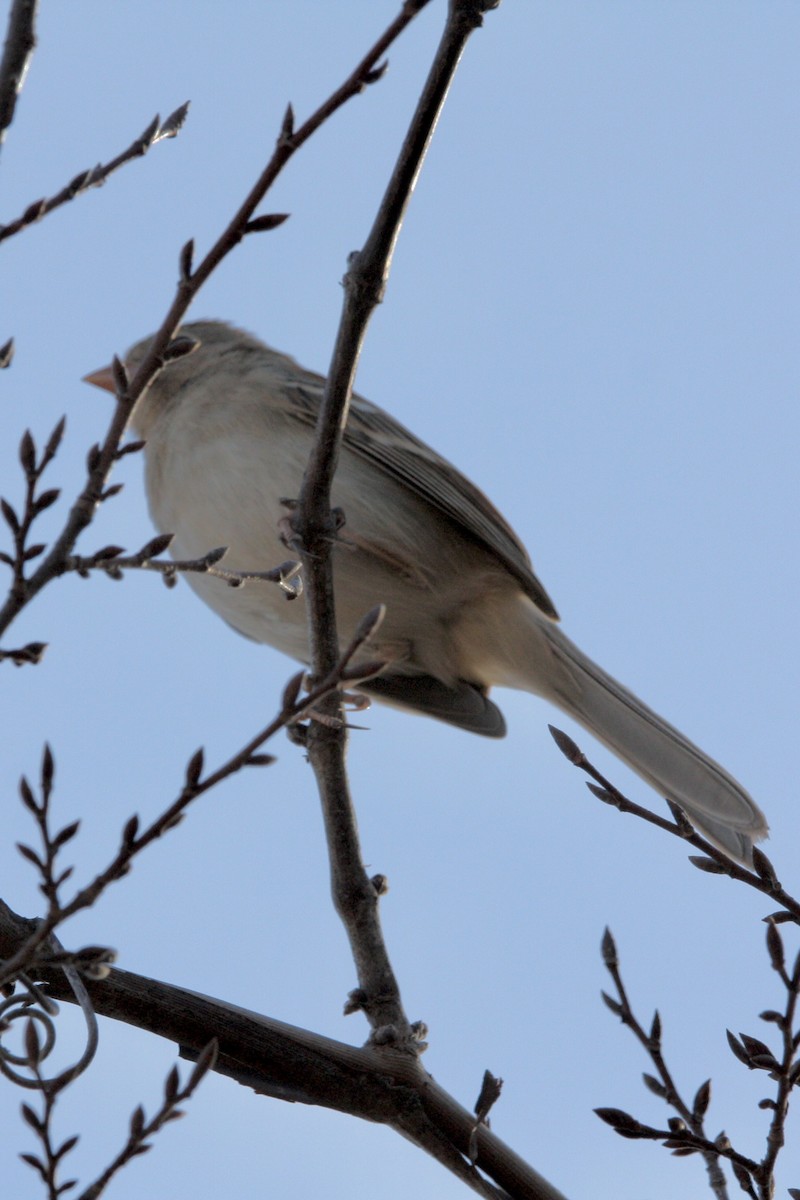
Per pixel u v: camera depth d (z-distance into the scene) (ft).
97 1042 19.74
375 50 17.85
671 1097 22.44
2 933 21.09
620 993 23.09
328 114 17.85
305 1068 24.02
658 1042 22.76
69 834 17.44
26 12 18.28
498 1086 24.41
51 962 17.39
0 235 19.22
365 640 16.92
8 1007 20.94
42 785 17.48
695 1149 21.94
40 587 17.24
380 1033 25.59
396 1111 24.38
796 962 21.70
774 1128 21.75
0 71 18.24
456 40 21.43
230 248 17.89
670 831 23.36
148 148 20.38
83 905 17.17
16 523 17.20
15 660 17.74
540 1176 24.63
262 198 17.90
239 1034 23.61
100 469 17.44
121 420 17.58
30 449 17.21
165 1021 23.22
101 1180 17.99
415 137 22.77
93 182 19.89
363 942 27.61
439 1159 24.53
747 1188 21.91
